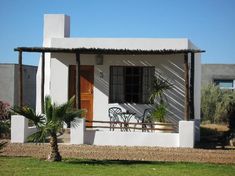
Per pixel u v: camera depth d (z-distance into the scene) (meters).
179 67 18.92
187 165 12.98
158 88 18.16
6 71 32.97
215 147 16.98
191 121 16.42
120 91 19.47
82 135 16.72
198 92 22.12
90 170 11.77
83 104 19.56
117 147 16.17
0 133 19.20
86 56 19.53
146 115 19.02
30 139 16.80
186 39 18.88
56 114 12.80
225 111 29.34
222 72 36.75
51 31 21.42
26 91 33.97
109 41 19.31
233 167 12.80
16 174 11.04
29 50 17.58
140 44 19.11
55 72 19.61
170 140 16.55
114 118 19.30
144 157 14.29
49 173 11.23
